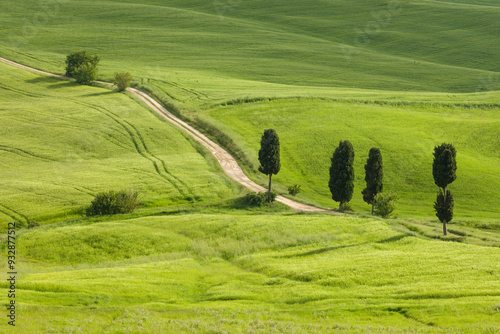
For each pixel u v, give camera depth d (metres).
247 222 73.62
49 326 32.81
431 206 98.81
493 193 102.38
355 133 130.62
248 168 114.75
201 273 53.72
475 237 70.94
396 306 39.16
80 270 53.47
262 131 134.75
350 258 55.56
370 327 33.59
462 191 103.81
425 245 60.81
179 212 84.19
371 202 88.50
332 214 80.06
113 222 76.56
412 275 47.84
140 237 69.44
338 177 90.19
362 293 43.44
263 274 52.47
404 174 110.44
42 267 61.47
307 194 103.38
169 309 39.50
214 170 112.00
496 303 37.72
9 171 105.25
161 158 116.75
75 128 131.00
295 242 64.62
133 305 40.91
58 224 78.56
